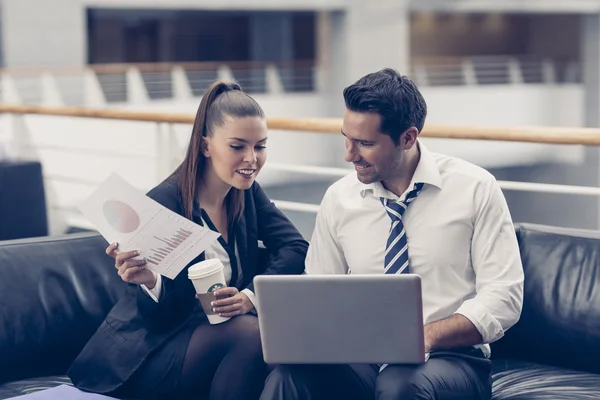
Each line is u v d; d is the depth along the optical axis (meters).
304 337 2.28
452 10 17.53
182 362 2.60
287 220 2.94
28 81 12.30
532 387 2.64
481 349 2.53
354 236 2.61
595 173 17.08
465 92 16.20
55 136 6.94
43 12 14.21
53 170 6.90
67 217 5.75
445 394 2.28
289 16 19.89
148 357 2.63
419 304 2.19
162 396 2.63
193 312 2.70
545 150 16.55
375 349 2.25
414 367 2.28
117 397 2.65
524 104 17.09
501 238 2.47
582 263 2.86
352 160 2.47
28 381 2.88
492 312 2.40
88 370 2.70
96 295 3.06
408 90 2.42
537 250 2.95
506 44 23.55
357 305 2.22
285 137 13.41
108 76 13.66
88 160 7.23
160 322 2.62
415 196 2.53
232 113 2.61
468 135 3.47
